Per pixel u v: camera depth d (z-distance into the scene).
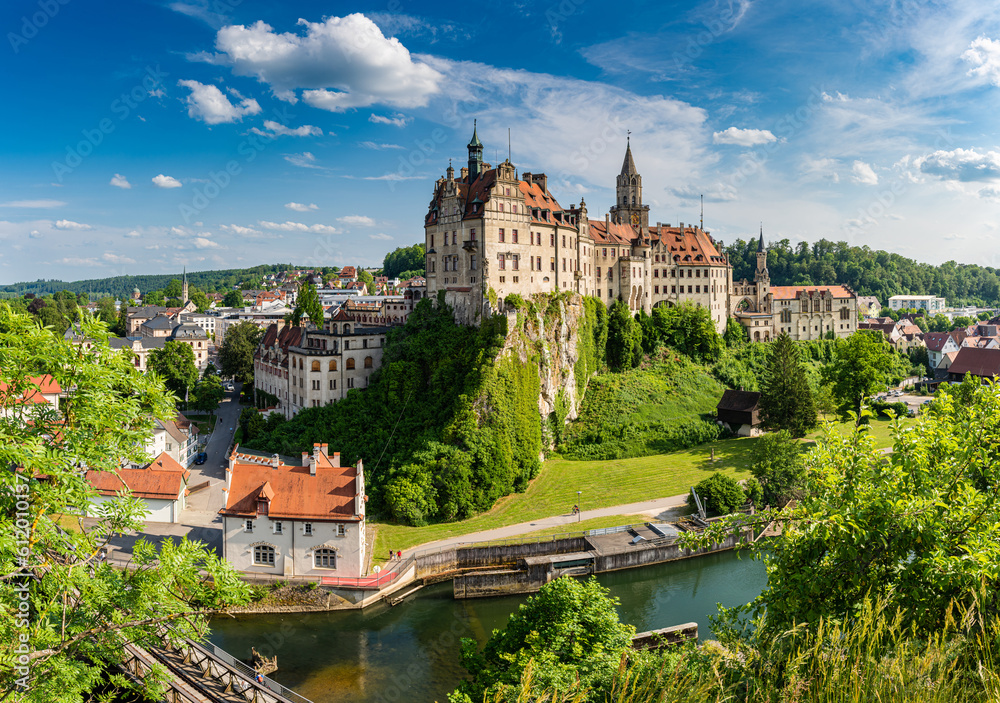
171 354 157.12
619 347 146.62
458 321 120.69
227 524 73.06
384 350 122.44
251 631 65.19
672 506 95.06
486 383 103.88
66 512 29.94
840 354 134.00
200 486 100.06
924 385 183.88
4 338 29.14
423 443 99.94
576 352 131.38
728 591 73.62
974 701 17.83
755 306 193.50
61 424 30.34
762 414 128.88
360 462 73.31
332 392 120.94
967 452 28.55
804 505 28.28
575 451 119.75
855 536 24.88
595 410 131.62
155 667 33.88
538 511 94.31
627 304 153.38
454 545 81.56
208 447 124.19
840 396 132.12
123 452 31.52
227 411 156.88
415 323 124.19
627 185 190.62
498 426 101.81
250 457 100.12
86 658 33.97
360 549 71.69
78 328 30.84
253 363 161.50
